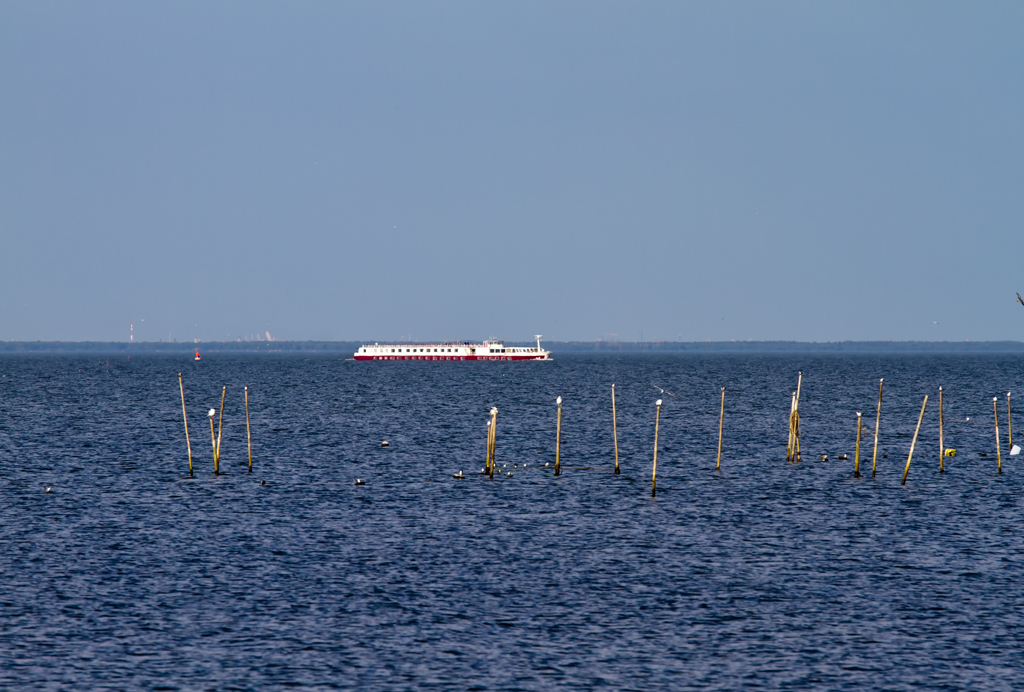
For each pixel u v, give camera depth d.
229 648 169.50
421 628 179.00
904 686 157.50
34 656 165.62
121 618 182.12
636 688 156.25
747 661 166.12
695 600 195.00
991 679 160.00
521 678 159.25
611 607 190.50
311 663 163.88
